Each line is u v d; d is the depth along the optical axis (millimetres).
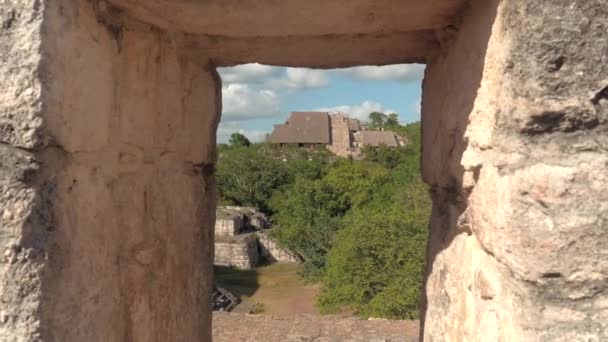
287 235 23781
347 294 14961
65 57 1453
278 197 31969
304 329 5168
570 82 1241
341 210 24594
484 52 1522
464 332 1689
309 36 2137
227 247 25312
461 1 1710
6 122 1359
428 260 2285
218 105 2600
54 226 1423
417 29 2006
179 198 2230
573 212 1235
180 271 2242
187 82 2270
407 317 14055
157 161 2049
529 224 1255
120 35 1778
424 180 2340
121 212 1800
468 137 1644
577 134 1261
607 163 1237
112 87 1731
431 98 2236
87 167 1591
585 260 1227
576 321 1227
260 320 5430
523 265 1259
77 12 1514
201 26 1997
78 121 1528
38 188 1389
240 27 2002
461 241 1785
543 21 1239
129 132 1845
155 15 1854
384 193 24406
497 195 1372
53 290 1410
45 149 1400
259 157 34688
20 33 1358
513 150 1302
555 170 1249
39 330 1366
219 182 33938
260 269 25531
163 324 2096
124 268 1818
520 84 1271
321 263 23016
